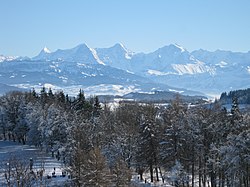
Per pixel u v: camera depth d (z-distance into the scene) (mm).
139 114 118062
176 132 87562
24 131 140250
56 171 92000
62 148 93188
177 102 115562
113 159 87750
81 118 115500
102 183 68625
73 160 75625
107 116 124375
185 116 89312
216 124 83375
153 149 90938
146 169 101875
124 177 73750
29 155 111750
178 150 88125
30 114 134250
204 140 84312
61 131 110500
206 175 92375
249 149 70250
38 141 128750
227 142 74875
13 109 148375
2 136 164000
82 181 68312
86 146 87688
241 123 79562
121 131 94688
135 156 91188
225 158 73312
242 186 77688
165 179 94438
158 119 100688
